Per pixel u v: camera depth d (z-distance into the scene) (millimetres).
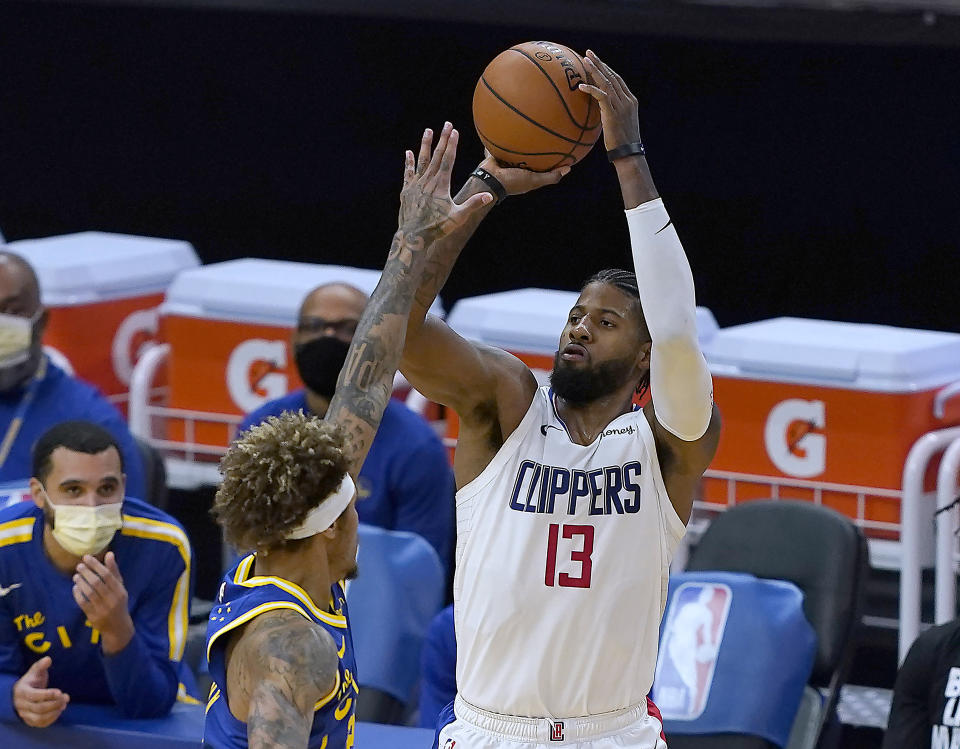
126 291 23391
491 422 11023
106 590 14359
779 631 15547
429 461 18047
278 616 9672
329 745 9945
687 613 15812
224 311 21406
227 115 30125
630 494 10750
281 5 25312
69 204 31344
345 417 10133
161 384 23125
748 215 27828
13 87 31031
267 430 9734
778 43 26688
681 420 10484
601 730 10805
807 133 27047
